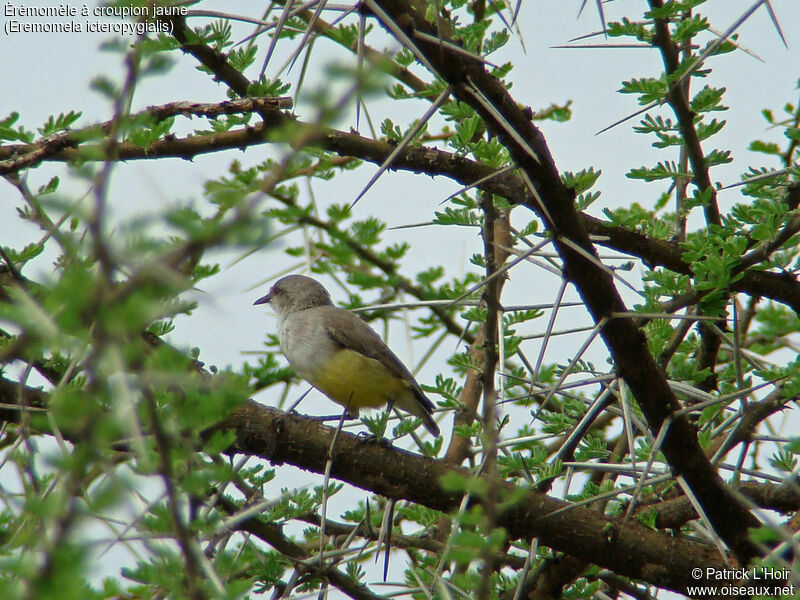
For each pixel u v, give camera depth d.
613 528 8.70
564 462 8.78
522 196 9.03
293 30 9.69
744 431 8.98
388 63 3.62
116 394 4.11
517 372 12.42
